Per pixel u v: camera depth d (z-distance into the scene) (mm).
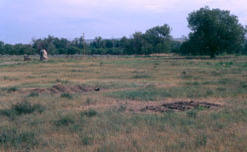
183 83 21484
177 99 14617
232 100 13828
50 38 126750
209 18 71062
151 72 31969
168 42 118188
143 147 7066
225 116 10242
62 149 7238
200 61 54875
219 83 20719
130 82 23125
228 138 7711
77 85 20703
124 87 20281
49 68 40125
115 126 9195
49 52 122188
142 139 7762
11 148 7590
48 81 24656
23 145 7801
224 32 71312
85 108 12688
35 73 32906
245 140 7461
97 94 16734
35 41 124250
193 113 10500
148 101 14219
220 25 71000
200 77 25828
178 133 8336
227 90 16688
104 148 7070
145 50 116625
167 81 23766
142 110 12008
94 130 8836
